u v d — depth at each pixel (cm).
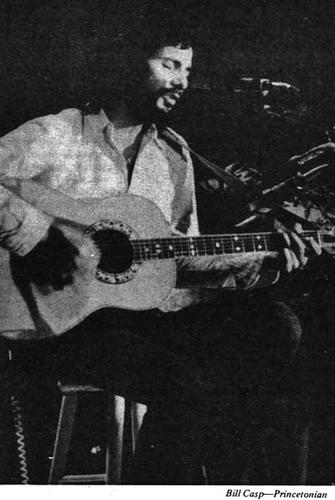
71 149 239
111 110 248
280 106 272
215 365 230
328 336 258
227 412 210
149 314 230
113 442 224
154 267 224
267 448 226
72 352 211
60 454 226
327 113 278
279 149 270
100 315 220
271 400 227
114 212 222
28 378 232
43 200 218
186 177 255
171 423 203
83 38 250
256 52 272
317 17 281
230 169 262
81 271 215
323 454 253
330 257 262
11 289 209
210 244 235
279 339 238
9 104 237
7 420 237
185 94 260
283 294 255
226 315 240
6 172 227
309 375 251
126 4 256
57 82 244
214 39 267
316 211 270
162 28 259
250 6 273
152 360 207
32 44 244
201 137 260
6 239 207
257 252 244
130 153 247
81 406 250
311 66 279
